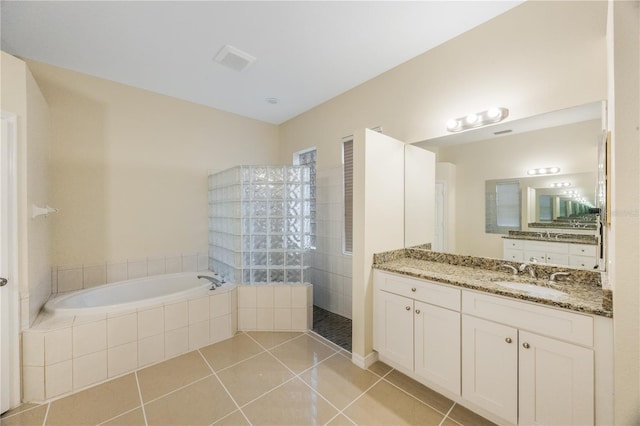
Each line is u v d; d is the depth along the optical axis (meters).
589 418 1.20
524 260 1.85
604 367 1.16
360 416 1.60
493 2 1.76
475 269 2.01
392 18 1.90
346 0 1.73
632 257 0.96
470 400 1.59
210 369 2.09
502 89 1.87
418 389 1.84
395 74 2.53
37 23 1.90
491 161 2.00
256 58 2.38
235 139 3.69
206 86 2.90
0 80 1.65
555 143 1.71
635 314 0.96
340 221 3.16
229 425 1.53
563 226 1.69
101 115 2.69
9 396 1.65
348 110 3.00
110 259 2.74
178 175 3.20
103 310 2.03
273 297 2.76
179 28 1.98
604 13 1.49
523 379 1.39
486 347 1.52
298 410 1.65
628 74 0.96
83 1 1.70
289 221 2.82
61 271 2.47
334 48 2.24
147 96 2.97
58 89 2.46
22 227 1.75
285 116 3.80
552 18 1.66
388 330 2.05
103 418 1.59
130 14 1.82
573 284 1.60
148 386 1.88
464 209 2.14
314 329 2.81
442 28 2.01
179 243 3.20
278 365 2.14
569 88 1.60
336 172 3.18
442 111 2.19
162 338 2.21
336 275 3.24
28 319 1.77
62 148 2.48
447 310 1.70
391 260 2.31
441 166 2.25
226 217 3.02
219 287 2.69
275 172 2.79
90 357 1.89
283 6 1.77
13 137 1.70
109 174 2.74
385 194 2.28
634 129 0.95
